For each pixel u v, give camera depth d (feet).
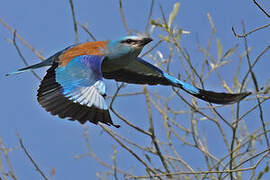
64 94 43.93
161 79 52.24
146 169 51.88
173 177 52.49
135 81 52.65
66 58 48.19
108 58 50.60
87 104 43.16
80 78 45.32
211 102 49.75
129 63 51.60
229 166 51.96
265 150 49.37
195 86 53.26
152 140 53.67
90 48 50.08
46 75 45.55
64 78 45.29
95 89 44.47
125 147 52.90
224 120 52.03
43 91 44.42
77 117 42.37
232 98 49.16
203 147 53.52
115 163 53.01
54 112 42.88
